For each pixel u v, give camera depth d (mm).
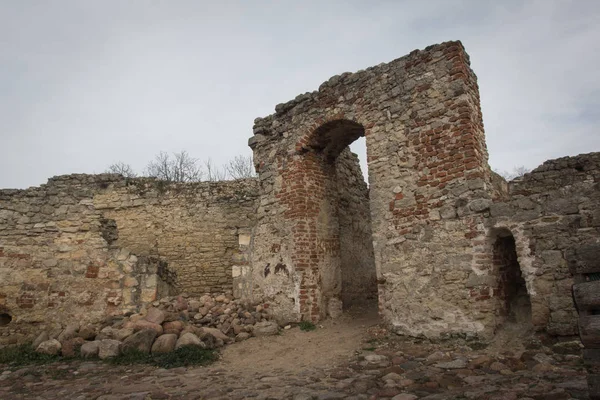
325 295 8945
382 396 4324
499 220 6168
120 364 6523
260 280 9203
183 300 8859
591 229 5461
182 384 5305
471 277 6309
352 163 11359
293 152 9180
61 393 5195
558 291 5531
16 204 9781
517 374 4664
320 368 5715
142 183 14133
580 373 4430
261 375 5605
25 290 9227
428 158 7043
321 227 9219
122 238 13703
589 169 8031
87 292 9172
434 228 6789
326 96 8750
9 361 7109
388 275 7211
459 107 6832
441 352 5688
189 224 13938
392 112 7617
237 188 14305
